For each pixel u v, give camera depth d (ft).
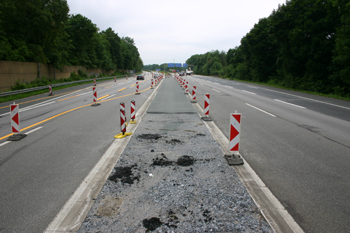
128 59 310.04
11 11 79.66
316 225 10.30
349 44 61.41
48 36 96.22
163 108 40.73
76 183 14.39
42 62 96.78
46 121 32.73
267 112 37.40
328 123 29.78
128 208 11.44
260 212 11.12
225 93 67.77
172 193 12.75
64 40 139.85
